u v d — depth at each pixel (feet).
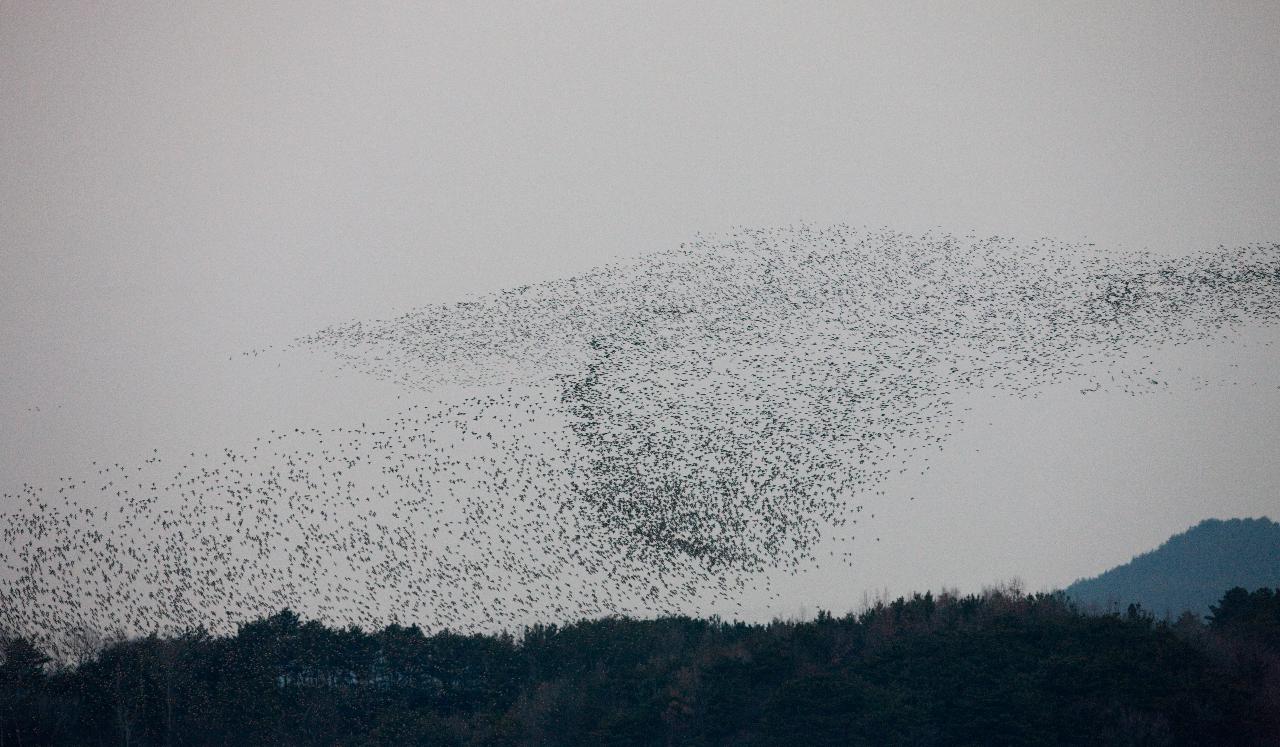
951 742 181.37
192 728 218.18
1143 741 170.81
